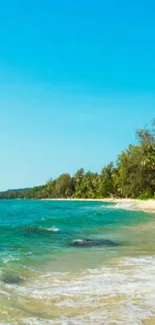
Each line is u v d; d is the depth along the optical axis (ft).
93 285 31.22
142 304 25.49
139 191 366.02
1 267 37.96
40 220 112.88
